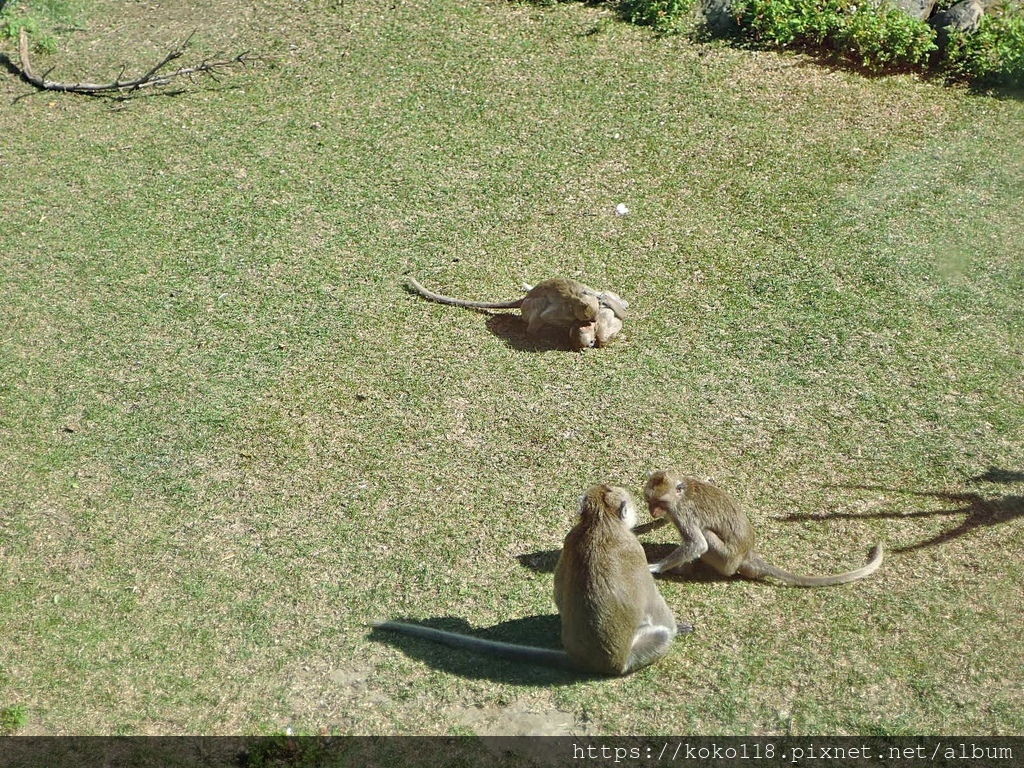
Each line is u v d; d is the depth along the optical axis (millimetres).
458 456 8672
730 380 9336
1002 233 11055
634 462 8516
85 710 6742
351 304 10516
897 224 11250
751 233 11227
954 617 7055
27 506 8352
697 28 14914
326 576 7645
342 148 13031
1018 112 13070
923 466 8359
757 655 6855
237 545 7945
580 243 11219
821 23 14289
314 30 15664
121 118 13984
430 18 15664
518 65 14469
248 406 9297
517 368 9609
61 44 15883
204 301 10633
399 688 6766
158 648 7156
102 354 9969
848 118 13078
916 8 14453
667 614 6777
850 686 6621
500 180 12273
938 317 9969
